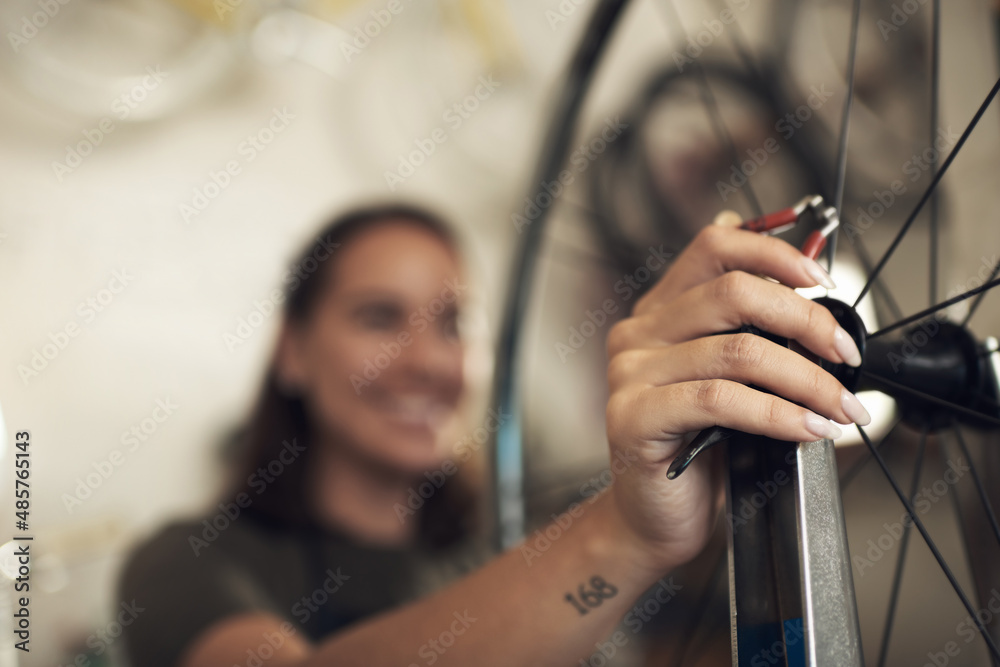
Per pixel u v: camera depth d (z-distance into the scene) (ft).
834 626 0.87
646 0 4.68
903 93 4.78
